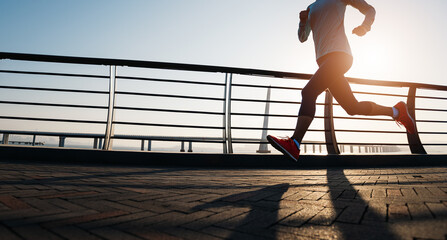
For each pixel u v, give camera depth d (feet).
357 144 13.39
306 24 8.19
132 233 2.51
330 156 12.15
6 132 11.12
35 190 4.55
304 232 2.61
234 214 3.33
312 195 4.67
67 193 4.39
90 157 10.68
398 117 8.34
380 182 6.44
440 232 2.45
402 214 3.18
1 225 2.58
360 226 2.76
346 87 7.27
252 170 9.89
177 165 11.08
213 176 7.69
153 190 5.02
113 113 11.45
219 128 12.02
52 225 2.65
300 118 6.55
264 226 2.82
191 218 3.12
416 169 10.52
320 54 6.97
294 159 6.57
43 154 10.56
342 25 6.92
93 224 2.75
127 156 10.88
